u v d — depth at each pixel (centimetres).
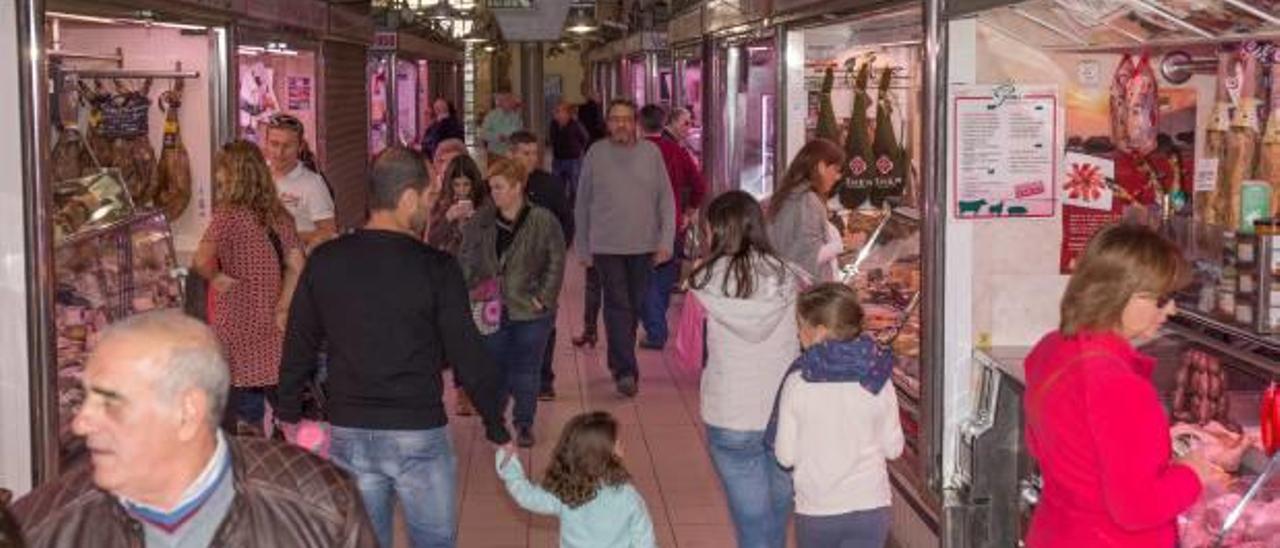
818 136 862
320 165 1155
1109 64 557
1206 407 456
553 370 1029
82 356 583
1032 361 377
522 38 1457
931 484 561
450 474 484
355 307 467
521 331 790
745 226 537
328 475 273
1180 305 492
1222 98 506
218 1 788
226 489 263
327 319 472
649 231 924
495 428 490
